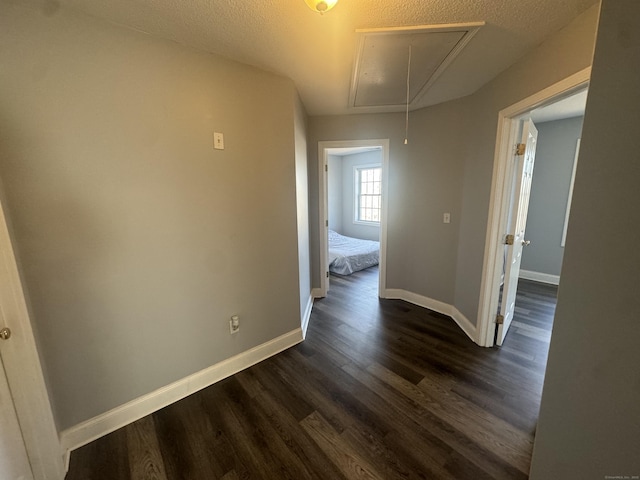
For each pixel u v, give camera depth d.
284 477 1.34
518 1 1.34
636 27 0.61
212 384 2.02
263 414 1.72
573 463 0.83
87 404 1.56
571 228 0.78
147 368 1.75
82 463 1.43
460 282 2.84
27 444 1.23
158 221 1.69
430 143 2.98
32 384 1.22
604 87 0.68
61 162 1.37
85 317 1.51
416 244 3.30
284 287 2.40
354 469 1.37
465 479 1.31
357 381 2.02
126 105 1.51
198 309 1.92
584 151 0.73
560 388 0.85
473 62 1.96
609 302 0.69
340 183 7.26
